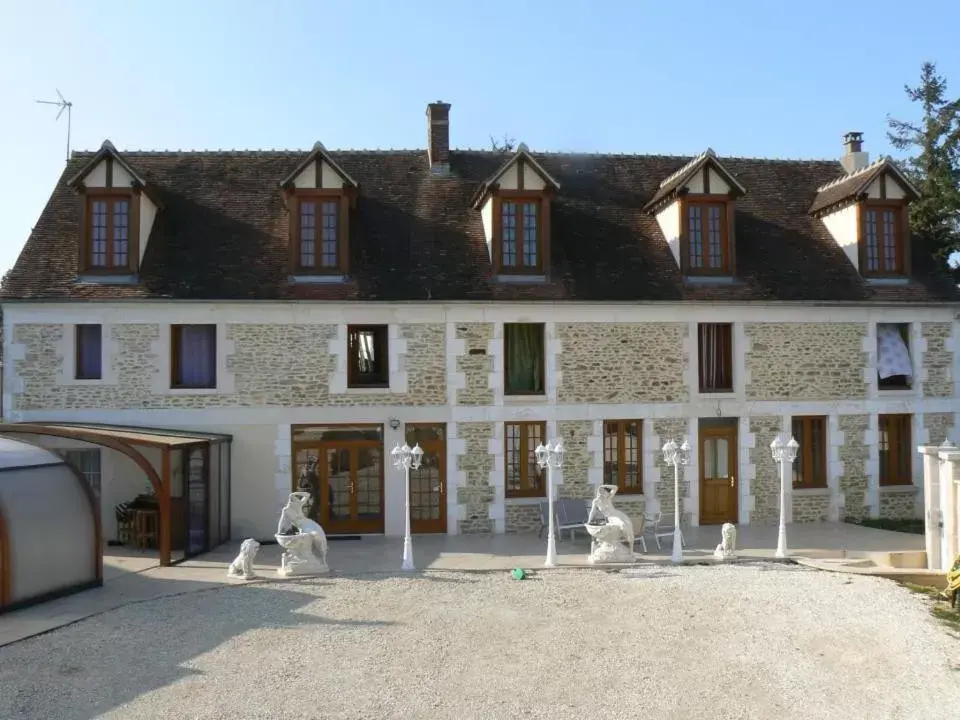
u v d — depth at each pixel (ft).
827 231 54.54
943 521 37.09
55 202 49.85
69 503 33.81
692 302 48.03
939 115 62.80
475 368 47.09
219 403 45.73
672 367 48.47
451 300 46.42
